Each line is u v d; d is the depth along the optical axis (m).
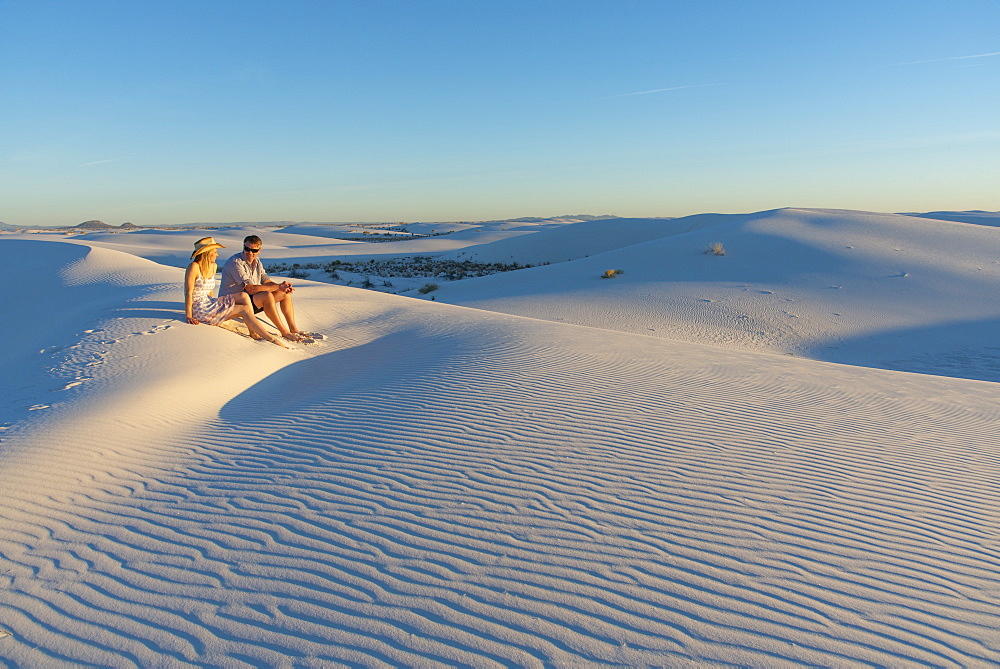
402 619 2.79
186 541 3.48
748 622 2.80
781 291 22.78
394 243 84.38
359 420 5.68
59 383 6.63
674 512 3.87
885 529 3.77
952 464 5.04
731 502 4.04
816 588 3.09
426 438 5.12
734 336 18.08
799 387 7.60
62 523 3.67
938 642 2.70
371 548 3.39
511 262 58.31
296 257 60.66
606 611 2.86
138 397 6.08
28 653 2.58
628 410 6.00
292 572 3.16
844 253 27.33
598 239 66.62
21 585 3.04
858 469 4.77
